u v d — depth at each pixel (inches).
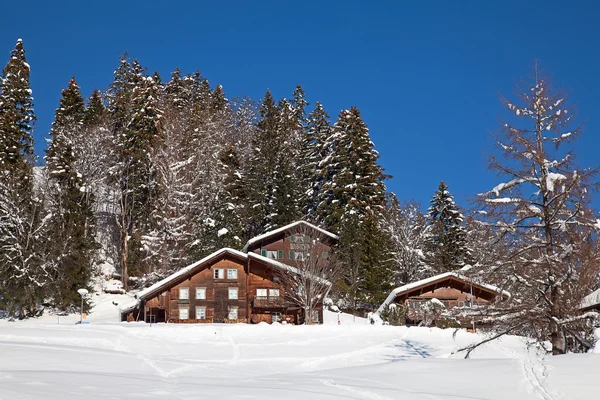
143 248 2518.5
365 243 2399.1
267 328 1642.5
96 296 2422.5
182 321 2177.7
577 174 886.4
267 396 608.7
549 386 637.9
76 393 569.0
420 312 1892.2
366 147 2689.5
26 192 2309.3
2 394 529.7
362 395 626.8
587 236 884.6
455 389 659.4
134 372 903.1
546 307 912.9
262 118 3850.9
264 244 2463.1
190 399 582.6
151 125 2704.2
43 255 2226.9
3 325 1579.7
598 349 854.5
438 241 2687.0
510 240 931.3
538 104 938.7
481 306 957.8
